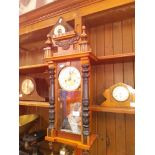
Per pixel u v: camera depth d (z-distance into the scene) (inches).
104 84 49.0
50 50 41.5
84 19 47.6
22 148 53.2
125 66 46.8
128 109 37.7
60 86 40.6
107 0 42.6
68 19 47.9
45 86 57.1
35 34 59.3
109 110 39.0
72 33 38.7
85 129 36.0
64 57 39.0
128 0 40.0
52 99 40.7
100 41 50.8
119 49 47.9
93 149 49.0
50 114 40.6
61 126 39.9
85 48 36.7
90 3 44.5
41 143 57.7
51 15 51.3
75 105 38.3
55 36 40.8
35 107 63.0
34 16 54.2
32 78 53.0
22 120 56.7
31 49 67.3
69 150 46.3
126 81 46.3
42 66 49.9
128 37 47.0
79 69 38.1
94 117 49.7
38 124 61.6
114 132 47.0
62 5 47.6
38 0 56.2
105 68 49.3
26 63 68.2
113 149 46.8
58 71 40.9
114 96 41.0
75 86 38.4
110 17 46.8
